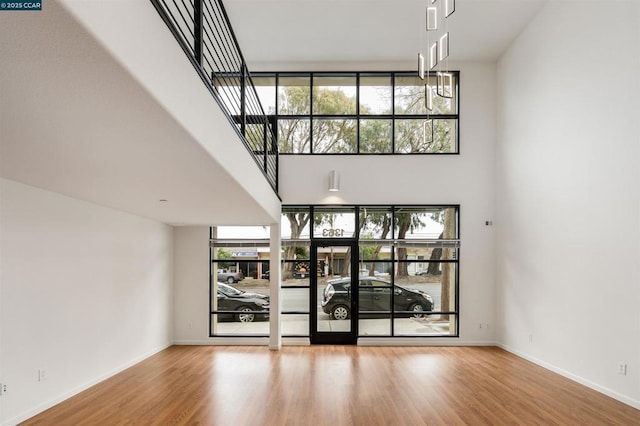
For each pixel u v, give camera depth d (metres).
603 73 4.96
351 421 4.11
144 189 4.16
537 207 6.38
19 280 4.10
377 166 7.90
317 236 7.93
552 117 6.02
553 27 5.99
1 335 3.88
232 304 7.85
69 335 4.82
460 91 7.92
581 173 5.34
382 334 7.77
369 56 7.81
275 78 8.11
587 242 5.21
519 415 4.25
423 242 7.84
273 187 6.62
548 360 6.01
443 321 7.77
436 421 4.10
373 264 7.86
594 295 5.07
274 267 7.44
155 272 7.07
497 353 7.02
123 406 4.51
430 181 7.86
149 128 2.33
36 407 4.28
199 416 4.23
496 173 7.82
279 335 7.39
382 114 8.08
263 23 6.66
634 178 4.48
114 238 5.78
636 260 4.44
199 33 2.82
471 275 7.73
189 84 2.48
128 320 6.16
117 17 1.58
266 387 5.16
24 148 2.70
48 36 1.38
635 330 4.45
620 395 4.64
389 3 6.14
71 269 4.87
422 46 7.45
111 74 1.68
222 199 4.77
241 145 4.01
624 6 4.64
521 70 6.93
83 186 4.07
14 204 4.04
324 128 8.07
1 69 1.62
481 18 6.53
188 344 7.70
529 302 6.55
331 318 7.78
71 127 2.32
